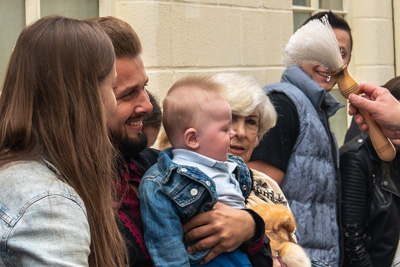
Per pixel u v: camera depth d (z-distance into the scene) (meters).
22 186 1.49
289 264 2.46
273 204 2.56
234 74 2.85
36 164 1.54
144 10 4.15
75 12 3.97
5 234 1.44
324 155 3.31
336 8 6.15
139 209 2.11
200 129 2.20
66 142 1.57
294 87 3.36
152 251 2.00
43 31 1.59
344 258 3.51
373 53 6.29
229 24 4.73
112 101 1.71
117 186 2.04
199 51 4.50
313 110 3.32
